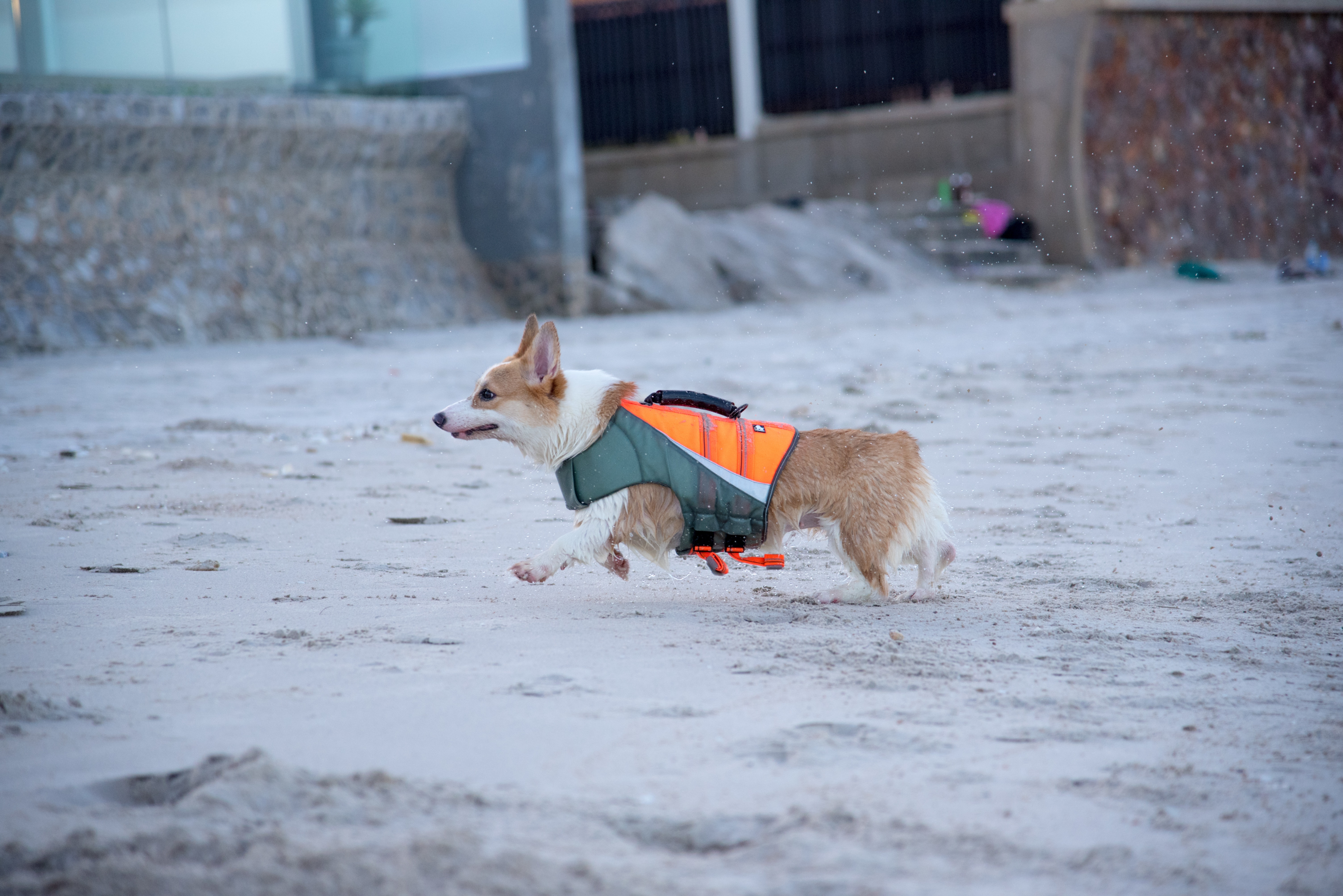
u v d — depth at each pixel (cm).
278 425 1557
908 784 416
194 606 679
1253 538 918
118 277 2817
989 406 1662
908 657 587
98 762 421
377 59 3584
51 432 1478
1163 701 527
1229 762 452
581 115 5009
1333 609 710
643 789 405
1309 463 1242
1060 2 4166
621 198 4788
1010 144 4412
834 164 4675
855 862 351
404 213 3525
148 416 1639
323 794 382
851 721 481
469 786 404
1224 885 348
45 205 2756
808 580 803
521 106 3584
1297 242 4822
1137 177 4425
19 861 337
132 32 2975
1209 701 529
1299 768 447
